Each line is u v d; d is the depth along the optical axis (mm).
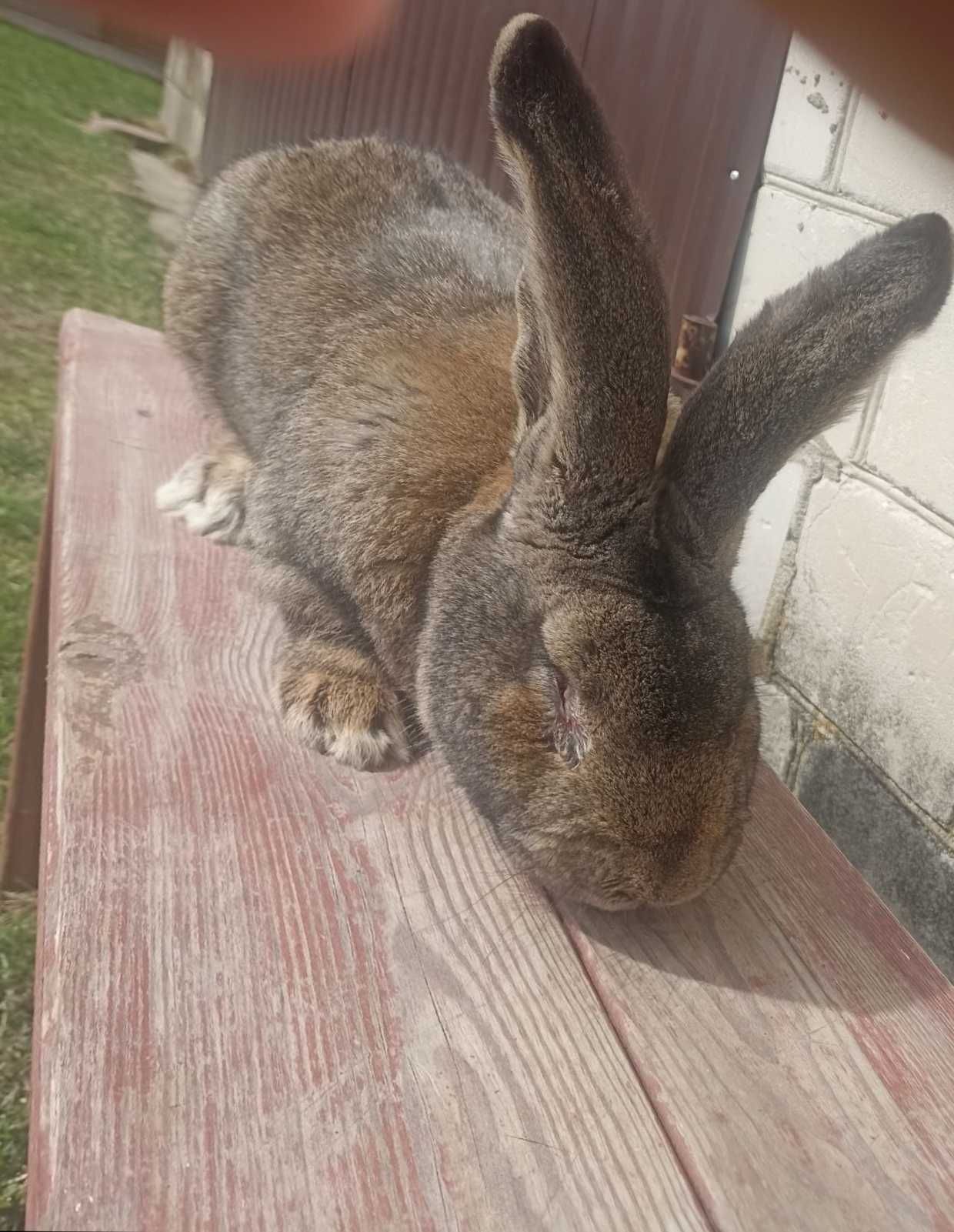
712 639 375
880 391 663
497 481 464
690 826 360
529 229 365
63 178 1870
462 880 402
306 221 617
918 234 383
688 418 403
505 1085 328
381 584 487
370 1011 342
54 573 539
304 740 458
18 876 765
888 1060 366
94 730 433
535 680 393
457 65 1070
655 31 845
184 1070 308
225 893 370
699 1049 358
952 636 620
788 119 763
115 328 824
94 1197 271
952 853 623
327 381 541
